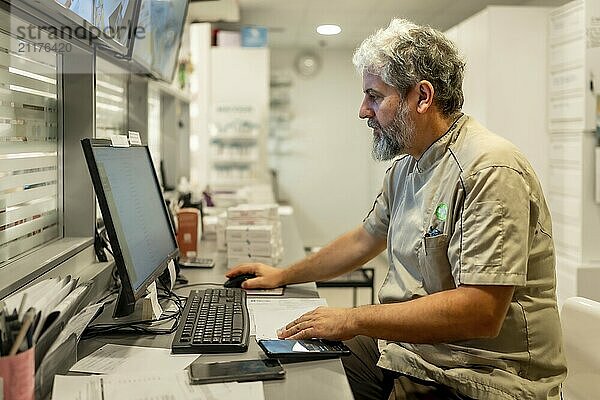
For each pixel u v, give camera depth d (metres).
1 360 0.91
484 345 1.54
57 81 1.90
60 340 1.07
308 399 1.11
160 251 1.78
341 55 8.03
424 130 1.62
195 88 6.09
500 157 1.49
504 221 1.44
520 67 3.74
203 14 5.03
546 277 1.59
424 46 1.59
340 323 1.42
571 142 3.40
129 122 2.87
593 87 3.20
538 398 1.51
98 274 1.76
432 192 1.61
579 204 3.31
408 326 1.40
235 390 1.13
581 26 3.24
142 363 1.28
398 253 1.72
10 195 1.58
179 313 1.67
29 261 1.53
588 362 1.58
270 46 7.86
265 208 2.57
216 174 6.37
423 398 1.56
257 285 1.97
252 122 6.27
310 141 8.15
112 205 1.34
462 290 1.43
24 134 1.67
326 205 8.26
